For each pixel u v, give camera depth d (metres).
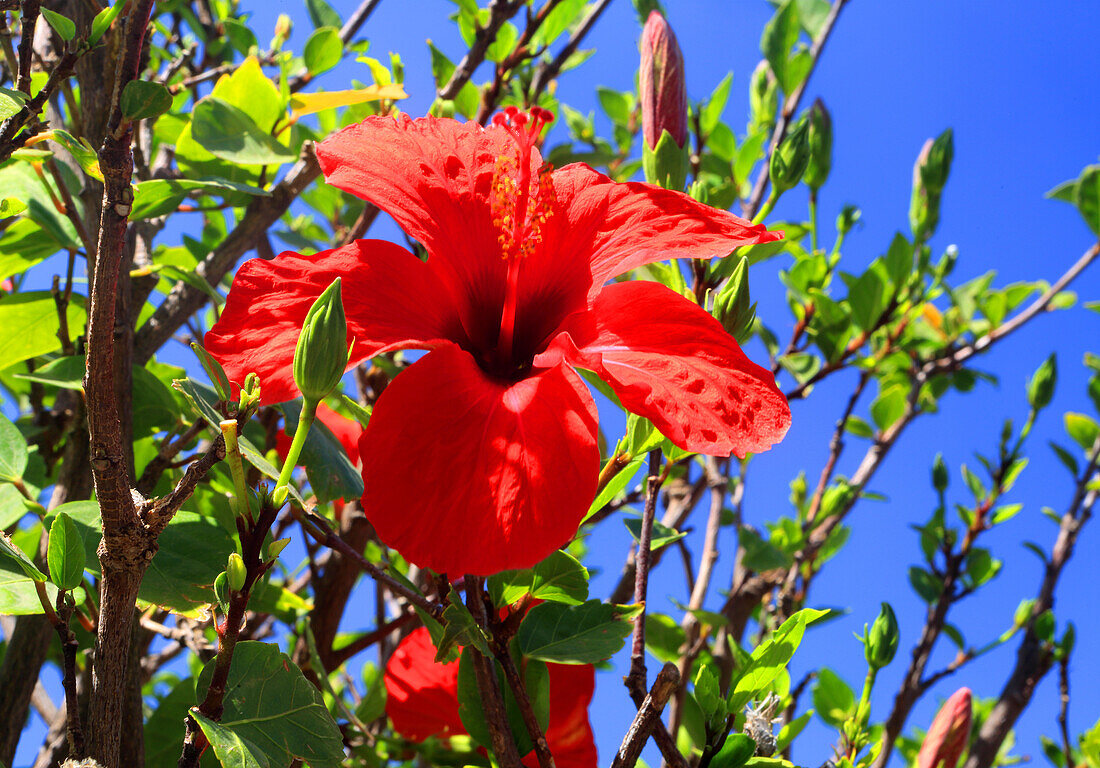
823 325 0.62
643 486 0.50
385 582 0.33
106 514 0.24
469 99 0.64
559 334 0.31
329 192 0.73
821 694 0.52
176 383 0.28
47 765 0.39
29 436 0.48
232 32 0.56
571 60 0.70
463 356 0.30
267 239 0.58
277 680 0.28
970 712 0.39
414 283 0.32
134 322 0.44
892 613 0.39
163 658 0.55
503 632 0.32
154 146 0.60
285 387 0.28
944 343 0.74
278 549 0.25
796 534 0.60
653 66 0.40
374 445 0.27
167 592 0.32
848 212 0.63
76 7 0.40
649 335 0.31
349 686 0.61
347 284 0.31
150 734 0.39
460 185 0.34
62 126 0.41
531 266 0.35
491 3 0.54
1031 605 0.66
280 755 0.27
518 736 0.33
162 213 0.39
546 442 0.28
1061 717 0.55
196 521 0.34
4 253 0.44
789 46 0.65
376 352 0.29
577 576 0.33
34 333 0.44
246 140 0.43
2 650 0.46
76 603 0.30
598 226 0.34
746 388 0.30
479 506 0.27
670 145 0.38
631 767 0.30
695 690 0.32
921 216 0.62
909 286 0.62
